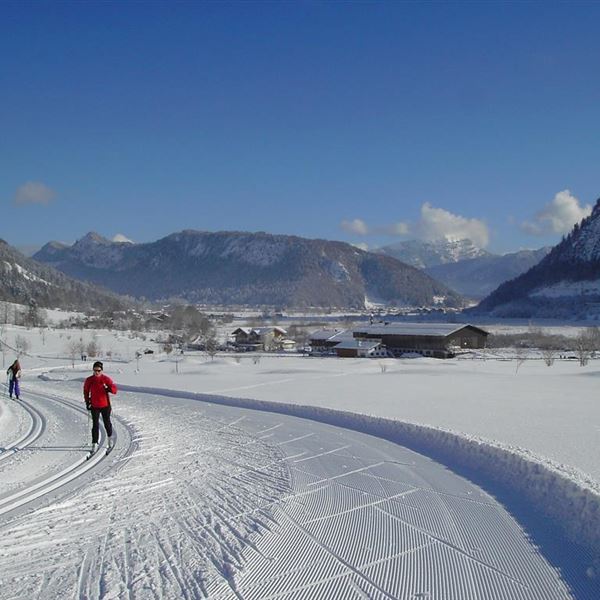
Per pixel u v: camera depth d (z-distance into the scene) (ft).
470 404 76.18
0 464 41.86
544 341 278.26
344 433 56.29
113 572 22.91
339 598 20.62
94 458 43.93
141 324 452.76
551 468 35.17
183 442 51.01
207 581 22.00
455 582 21.91
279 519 29.37
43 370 182.19
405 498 33.12
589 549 25.12
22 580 22.20
